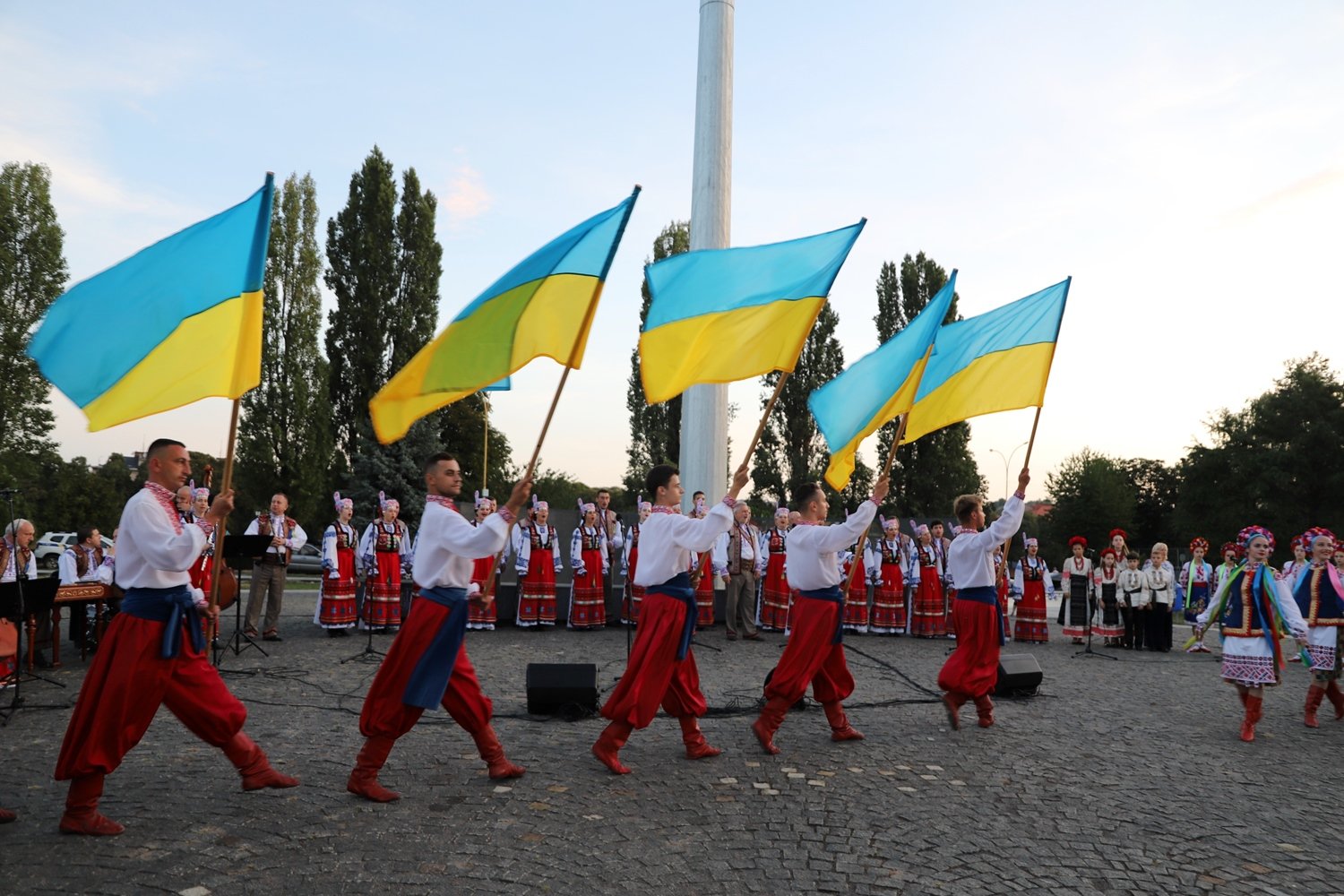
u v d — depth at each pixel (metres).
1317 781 6.05
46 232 33.69
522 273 5.41
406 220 34.19
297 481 32.91
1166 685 10.12
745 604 13.03
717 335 6.30
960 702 7.20
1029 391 7.79
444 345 5.18
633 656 5.73
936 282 33.03
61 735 6.51
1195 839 4.76
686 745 6.10
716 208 14.32
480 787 5.25
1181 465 49.12
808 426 32.53
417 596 5.00
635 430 33.69
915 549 14.91
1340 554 10.87
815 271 6.46
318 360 33.56
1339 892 4.09
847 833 4.65
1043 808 5.18
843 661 6.77
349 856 4.12
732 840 4.50
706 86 14.49
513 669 9.78
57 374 4.53
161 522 4.40
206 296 4.86
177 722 6.71
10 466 32.84
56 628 9.55
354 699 7.88
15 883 3.71
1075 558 15.59
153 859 4.01
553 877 3.96
